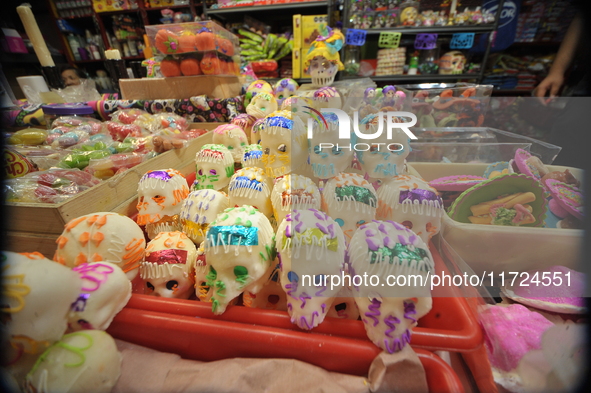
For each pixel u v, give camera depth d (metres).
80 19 3.42
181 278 0.77
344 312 0.71
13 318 0.48
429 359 0.55
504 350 0.58
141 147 1.37
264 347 0.60
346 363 0.58
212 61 1.75
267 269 0.67
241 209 0.70
